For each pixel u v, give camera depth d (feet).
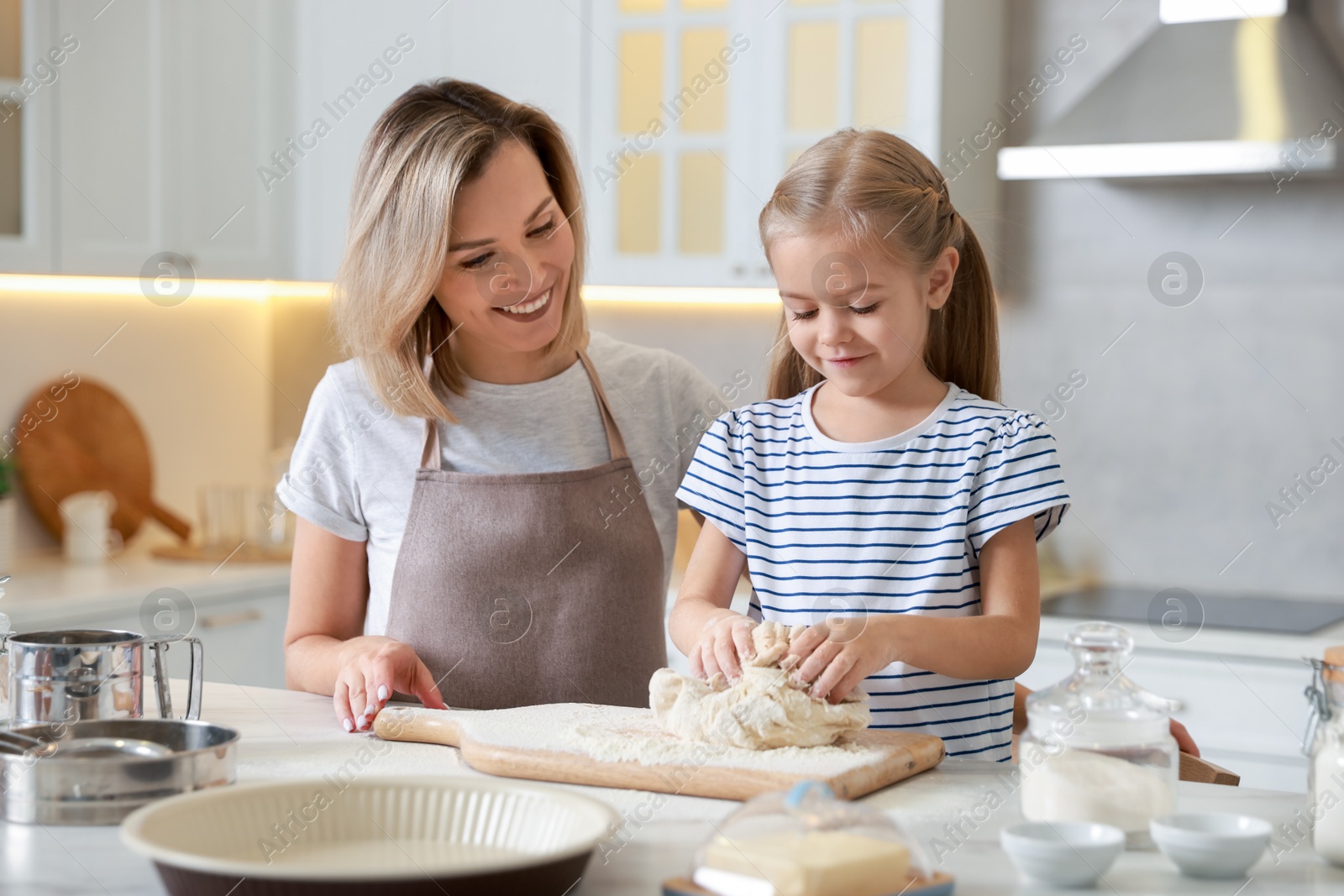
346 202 9.27
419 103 4.42
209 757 2.84
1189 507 8.27
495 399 4.68
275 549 9.30
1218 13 7.72
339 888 2.07
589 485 4.52
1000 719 3.88
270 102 9.23
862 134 4.00
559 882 2.21
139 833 2.23
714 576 4.09
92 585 7.80
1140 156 7.29
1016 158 7.63
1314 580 7.94
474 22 8.80
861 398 4.10
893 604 3.87
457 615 4.40
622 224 8.57
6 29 7.63
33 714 3.20
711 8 8.25
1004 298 8.69
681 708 3.16
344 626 4.79
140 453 9.48
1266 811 2.82
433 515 4.48
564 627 4.42
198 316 10.02
